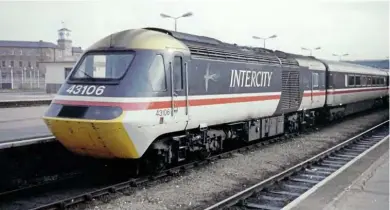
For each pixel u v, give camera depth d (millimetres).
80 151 10141
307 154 15250
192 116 11281
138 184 10305
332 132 21266
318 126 23406
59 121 9500
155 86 9961
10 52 72812
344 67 26062
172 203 9023
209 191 10031
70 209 8484
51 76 45656
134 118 9289
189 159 13172
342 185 9812
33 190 9914
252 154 14633
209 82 11977
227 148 16000
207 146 12648
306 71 19656
